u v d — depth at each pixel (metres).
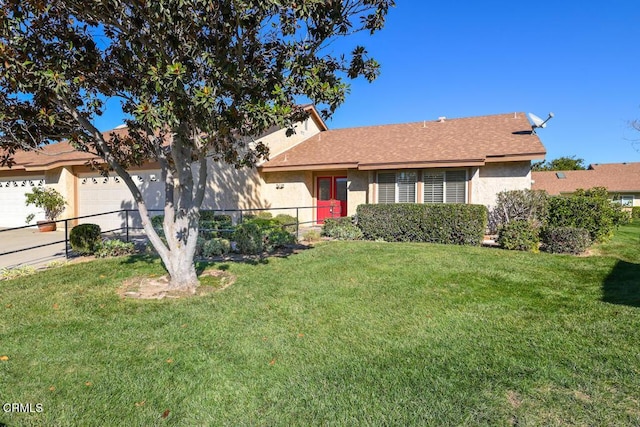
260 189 15.85
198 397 2.95
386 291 5.74
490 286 6.02
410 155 13.32
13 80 4.29
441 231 10.59
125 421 2.66
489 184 12.66
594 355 3.51
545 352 3.60
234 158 7.78
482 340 3.92
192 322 4.51
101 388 3.08
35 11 4.57
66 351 3.74
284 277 6.56
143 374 3.30
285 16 4.51
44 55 4.66
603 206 10.07
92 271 7.04
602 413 2.61
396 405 2.78
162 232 10.27
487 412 2.66
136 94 5.93
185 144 5.40
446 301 5.26
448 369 3.31
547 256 8.32
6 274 6.77
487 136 13.75
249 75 4.77
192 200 6.01
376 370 3.32
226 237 10.49
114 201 13.78
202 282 6.29
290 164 14.98
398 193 13.35
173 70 3.90
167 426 2.61
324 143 17.09
